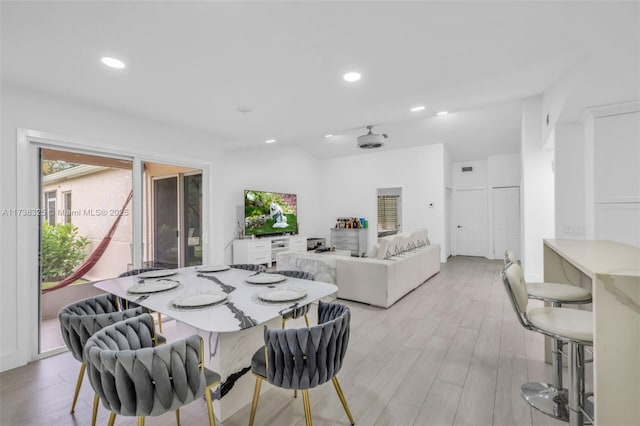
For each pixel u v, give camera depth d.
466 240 8.22
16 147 2.64
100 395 1.31
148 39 2.04
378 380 2.28
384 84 2.97
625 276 1.13
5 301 2.56
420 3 1.78
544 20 1.98
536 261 4.51
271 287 2.21
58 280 2.94
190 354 1.38
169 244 3.93
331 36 2.09
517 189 7.48
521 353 2.68
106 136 3.28
